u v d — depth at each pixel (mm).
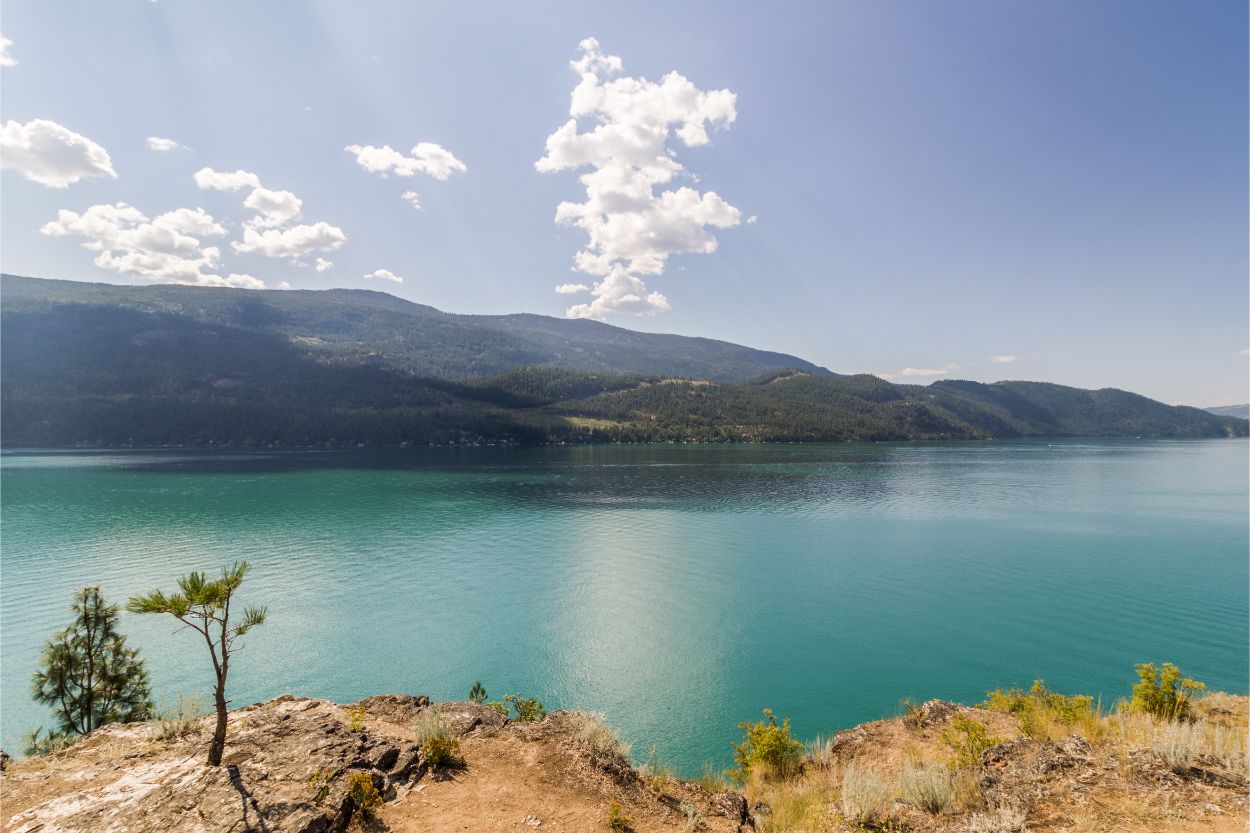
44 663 22875
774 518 108875
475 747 11211
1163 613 55844
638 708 39062
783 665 45406
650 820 9812
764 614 57500
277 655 48125
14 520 100750
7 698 40125
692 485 157875
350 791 8578
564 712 12781
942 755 14898
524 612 58531
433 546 87250
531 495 139250
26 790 8289
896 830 9656
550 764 10852
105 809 7688
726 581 69188
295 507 119688
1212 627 52062
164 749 9891
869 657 46781
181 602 8664
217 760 8891
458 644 50438
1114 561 75188
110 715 22984
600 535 95062
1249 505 119688
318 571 73375
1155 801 8992
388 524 103812
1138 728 12891
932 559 78062
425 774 9914
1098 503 123250
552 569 74812
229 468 191000
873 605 59812
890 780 13328
